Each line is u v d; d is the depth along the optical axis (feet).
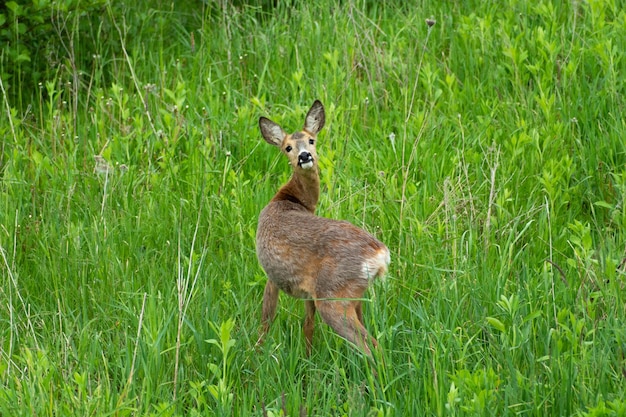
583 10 50.67
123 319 33.37
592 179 40.32
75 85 48.78
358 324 30.89
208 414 27.96
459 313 32.01
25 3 50.57
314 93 47.60
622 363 28.22
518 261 35.78
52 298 35.17
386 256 31.83
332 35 51.62
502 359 29.37
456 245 36.04
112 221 38.83
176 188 41.50
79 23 53.57
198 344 31.42
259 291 35.32
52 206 40.04
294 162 35.27
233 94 48.78
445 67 48.52
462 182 40.24
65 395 28.37
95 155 43.55
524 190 39.91
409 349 30.50
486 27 48.83
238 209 38.63
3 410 27.81
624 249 35.45
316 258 31.71
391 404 27.43
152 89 47.70
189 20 57.72
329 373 30.25
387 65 48.73
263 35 52.31
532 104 44.55
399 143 42.78
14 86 50.83
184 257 35.70
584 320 29.60
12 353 32.32
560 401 27.22
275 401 29.04
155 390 29.86
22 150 44.88
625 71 45.01
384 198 39.34
